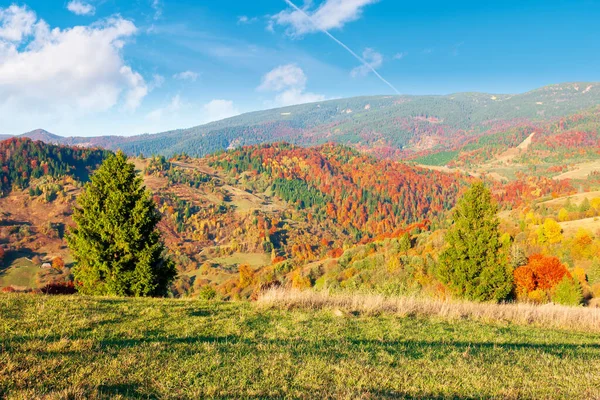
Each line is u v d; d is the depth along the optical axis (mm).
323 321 9234
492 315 11250
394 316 10438
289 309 10742
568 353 7336
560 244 66812
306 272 89375
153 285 18047
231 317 9070
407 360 6199
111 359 5488
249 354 6105
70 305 9039
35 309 8398
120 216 17984
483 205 22531
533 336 9070
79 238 17891
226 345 6594
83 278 18391
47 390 4406
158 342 6516
